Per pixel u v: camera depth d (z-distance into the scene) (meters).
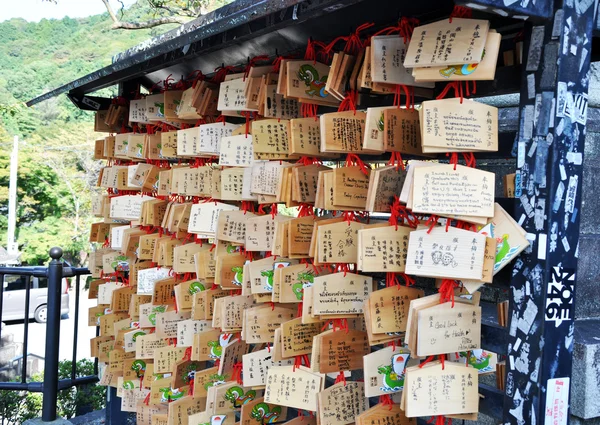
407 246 1.80
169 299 2.93
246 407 2.43
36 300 12.85
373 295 1.79
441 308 1.67
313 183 2.17
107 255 3.40
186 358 2.82
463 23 1.56
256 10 1.60
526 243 1.57
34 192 20.86
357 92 2.01
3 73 28.12
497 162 3.11
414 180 1.59
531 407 1.57
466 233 1.59
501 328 1.74
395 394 2.11
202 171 2.68
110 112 3.50
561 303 1.58
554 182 1.54
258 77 2.30
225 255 2.49
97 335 3.68
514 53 1.82
